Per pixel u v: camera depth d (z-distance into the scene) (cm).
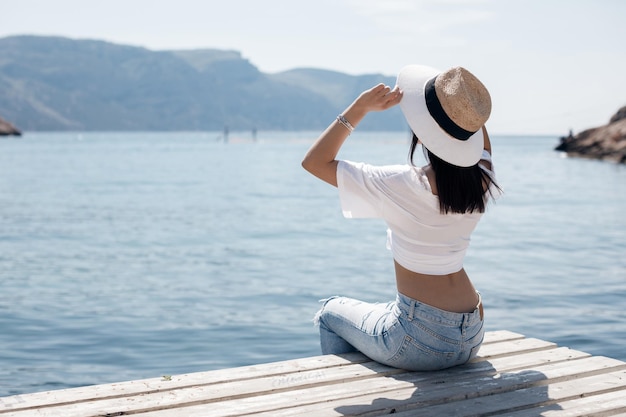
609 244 1439
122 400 333
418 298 346
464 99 301
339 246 1467
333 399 336
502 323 791
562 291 969
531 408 331
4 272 1152
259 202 2572
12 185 3397
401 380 361
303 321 823
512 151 10269
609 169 4809
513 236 1588
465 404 333
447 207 321
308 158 333
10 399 332
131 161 6309
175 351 700
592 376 376
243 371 377
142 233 1697
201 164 5834
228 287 1030
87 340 741
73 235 1653
